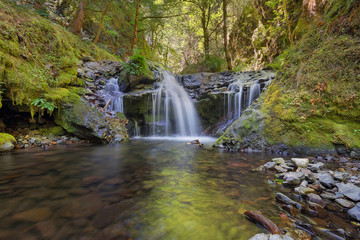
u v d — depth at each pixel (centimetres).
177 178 235
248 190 197
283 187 205
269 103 442
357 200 165
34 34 539
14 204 162
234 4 1562
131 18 1325
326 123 344
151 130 749
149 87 767
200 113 828
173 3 1269
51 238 117
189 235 122
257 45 1405
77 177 235
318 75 385
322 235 121
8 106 438
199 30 1761
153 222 137
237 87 768
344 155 312
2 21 455
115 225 133
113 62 822
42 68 511
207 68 1291
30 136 458
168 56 2134
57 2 973
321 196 180
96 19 1125
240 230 127
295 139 360
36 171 255
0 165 279
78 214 147
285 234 119
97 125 497
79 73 672
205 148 453
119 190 196
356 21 380
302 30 855
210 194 186
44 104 438
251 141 414
